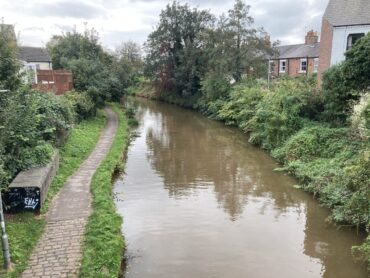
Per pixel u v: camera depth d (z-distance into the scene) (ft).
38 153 39.88
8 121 33.86
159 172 55.36
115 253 27.14
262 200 43.57
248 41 111.96
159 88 173.27
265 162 60.54
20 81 40.91
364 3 73.56
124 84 134.31
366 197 31.96
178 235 34.37
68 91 83.82
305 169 48.62
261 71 112.47
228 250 31.68
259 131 74.02
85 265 24.90
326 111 60.59
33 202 32.86
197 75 138.51
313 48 128.57
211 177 52.90
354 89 52.65
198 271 28.35
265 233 34.96
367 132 41.42
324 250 31.78
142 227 35.96
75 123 74.95
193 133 89.35
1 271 23.49
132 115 111.65
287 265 29.45
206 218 38.32
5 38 42.09
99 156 56.44
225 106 101.24
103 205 35.40
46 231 30.14
